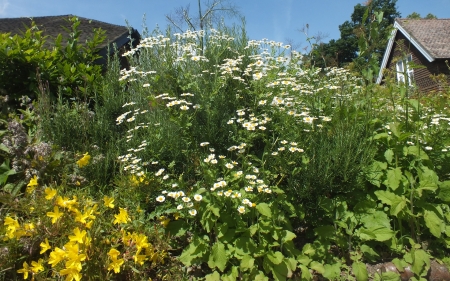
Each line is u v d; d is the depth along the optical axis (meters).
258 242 2.76
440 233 2.86
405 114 3.53
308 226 3.29
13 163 3.22
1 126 3.85
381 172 3.16
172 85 3.61
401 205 2.90
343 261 2.90
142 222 2.66
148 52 4.41
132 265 2.44
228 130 3.30
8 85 4.51
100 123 3.77
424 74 17.09
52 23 11.01
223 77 3.33
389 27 3.55
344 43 28.42
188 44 4.04
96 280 2.29
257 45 4.24
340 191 3.10
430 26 18.34
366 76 3.59
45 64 4.57
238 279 2.64
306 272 2.61
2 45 4.29
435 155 3.39
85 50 5.23
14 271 2.36
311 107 3.46
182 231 2.80
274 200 2.83
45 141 3.56
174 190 2.94
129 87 4.32
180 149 3.20
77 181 3.14
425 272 2.80
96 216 2.58
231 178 2.88
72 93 4.66
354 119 3.37
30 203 2.58
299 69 4.15
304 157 3.00
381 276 2.78
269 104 3.25
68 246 2.18
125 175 3.18
